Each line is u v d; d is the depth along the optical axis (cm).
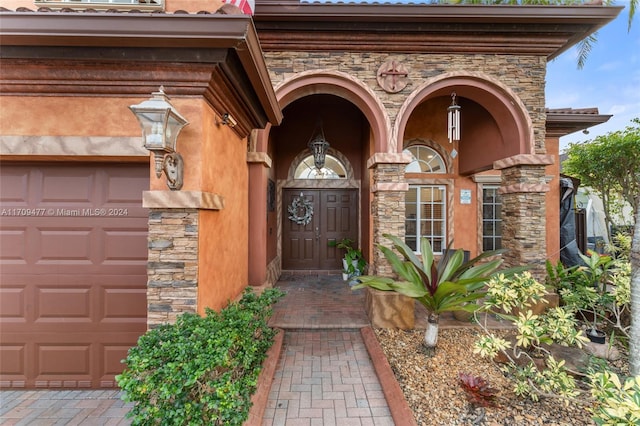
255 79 309
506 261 512
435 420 245
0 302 303
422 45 472
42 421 263
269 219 651
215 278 321
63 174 306
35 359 304
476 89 485
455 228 726
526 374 256
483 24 455
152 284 274
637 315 231
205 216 293
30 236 304
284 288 654
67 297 306
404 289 343
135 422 194
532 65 479
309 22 457
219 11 264
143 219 309
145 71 269
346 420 262
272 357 349
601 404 195
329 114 800
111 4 341
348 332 441
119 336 307
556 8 434
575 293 365
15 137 276
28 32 233
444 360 344
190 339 223
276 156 783
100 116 281
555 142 646
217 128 321
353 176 798
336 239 810
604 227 1011
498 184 736
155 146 223
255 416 249
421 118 728
